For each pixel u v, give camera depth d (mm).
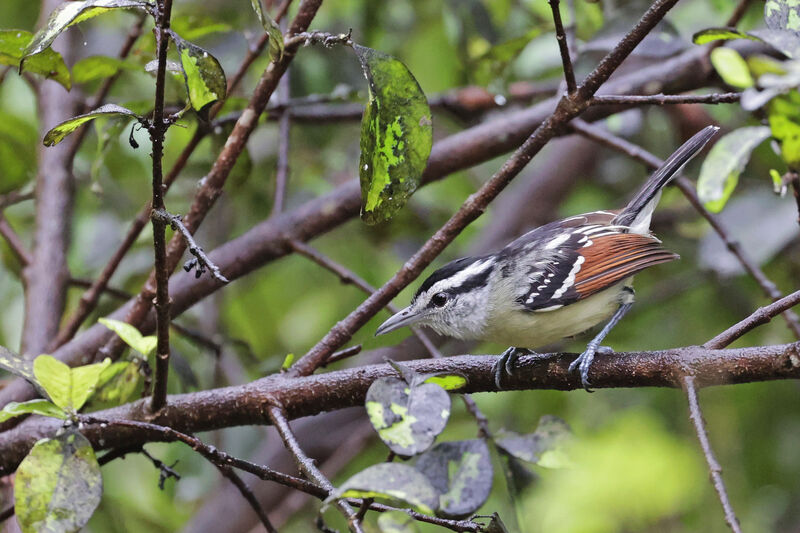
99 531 11484
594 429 14086
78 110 11211
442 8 14125
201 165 11844
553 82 13953
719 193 7449
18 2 13164
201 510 12984
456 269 9602
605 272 8805
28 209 13742
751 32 6617
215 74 6000
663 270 14625
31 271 10523
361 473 5031
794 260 13141
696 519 13484
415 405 5691
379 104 6492
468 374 7656
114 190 13125
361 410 14023
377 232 14203
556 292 8828
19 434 7793
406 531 7496
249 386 7656
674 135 14625
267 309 14734
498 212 15859
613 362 7117
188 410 7547
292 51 7719
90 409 9188
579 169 15641
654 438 13750
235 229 14039
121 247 9672
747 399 13680
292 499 12820
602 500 13406
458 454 7719
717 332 13938
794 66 6617
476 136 10680
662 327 14156
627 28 10914
